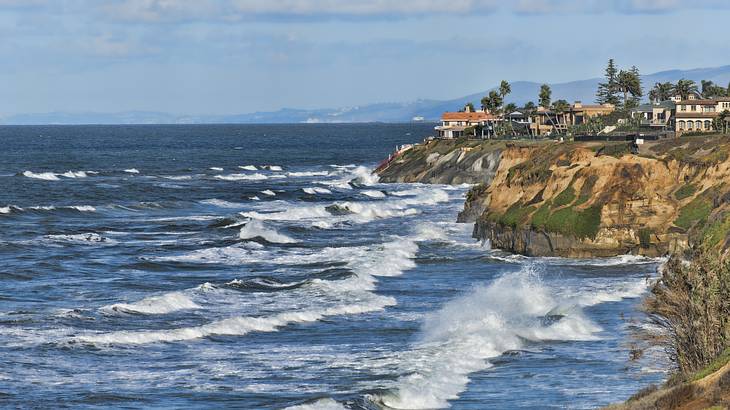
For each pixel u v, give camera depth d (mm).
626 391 159125
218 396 157875
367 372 172375
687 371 144125
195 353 186250
